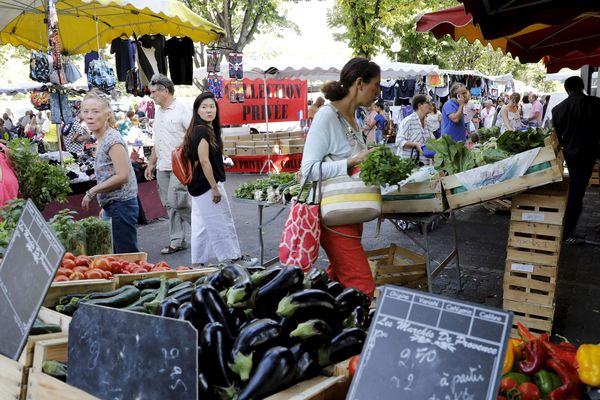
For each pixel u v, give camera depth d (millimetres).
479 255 7043
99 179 4895
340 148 3680
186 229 8953
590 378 1878
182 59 8656
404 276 5016
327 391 1838
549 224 4406
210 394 1847
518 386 1869
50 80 6523
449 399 1415
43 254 2135
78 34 8445
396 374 1494
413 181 4641
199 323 2059
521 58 7781
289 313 2078
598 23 6578
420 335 1508
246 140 16484
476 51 30828
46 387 2029
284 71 13828
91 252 4230
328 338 2008
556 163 4230
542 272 4480
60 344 2141
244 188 6633
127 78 8555
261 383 1786
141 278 3004
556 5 3008
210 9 19969
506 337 1418
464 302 1494
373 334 1568
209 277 2395
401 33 21344
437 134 13156
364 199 3605
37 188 5133
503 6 3051
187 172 5910
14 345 2191
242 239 8133
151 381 1716
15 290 2238
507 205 9195
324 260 6855
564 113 6980
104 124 4844
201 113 5852
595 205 10125
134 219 5020
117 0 6754
